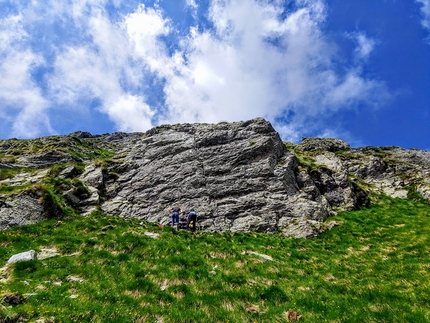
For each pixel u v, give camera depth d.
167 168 41.59
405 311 12.65
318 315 13.16
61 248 20.53
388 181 54.81
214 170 39.84
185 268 18.56
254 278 18.08
